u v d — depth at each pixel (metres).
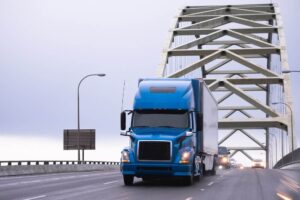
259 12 121.62
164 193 23.75
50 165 52.38
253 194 23.73
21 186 28.27
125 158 27.25
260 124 95.62
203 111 31.50
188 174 27.14
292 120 93.44
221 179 36.69
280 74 103.88
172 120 27.66
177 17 120.38
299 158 63.25
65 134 89.81
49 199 20.53
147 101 28.19
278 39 109.94
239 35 109.62
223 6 125.81
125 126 28.23
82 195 22.41
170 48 106.38
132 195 22.56
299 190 26.56
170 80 29.64
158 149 26.92
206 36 109.00
